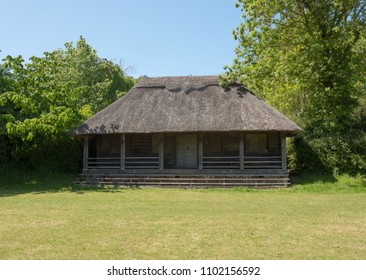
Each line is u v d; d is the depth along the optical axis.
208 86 24.61
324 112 23.14
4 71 23.05
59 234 9.11
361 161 20.88
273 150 23.89
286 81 24.55
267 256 7.29
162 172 21.56
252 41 24.09
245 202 14.95
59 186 20.83
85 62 40.16
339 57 22.45
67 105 23.28
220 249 7.77
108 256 7.26
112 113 22.98
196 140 24.58
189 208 13.27
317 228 9.84
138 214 11.96
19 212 12.31
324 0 21.67
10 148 24.69
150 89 25.19
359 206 13.84
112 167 22.62
